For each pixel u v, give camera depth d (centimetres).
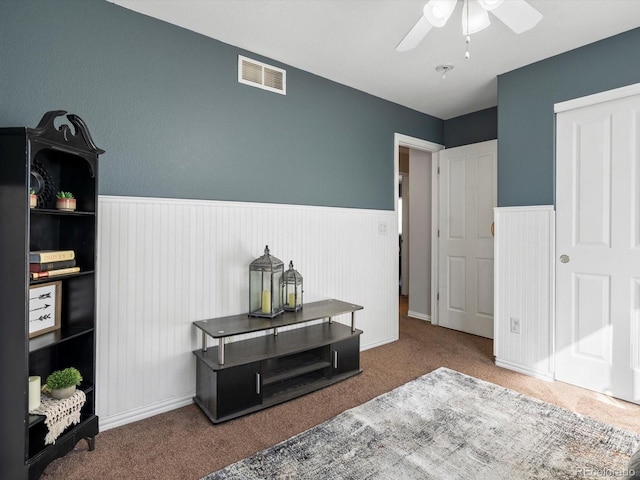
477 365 292
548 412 212
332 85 308
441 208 411
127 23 206
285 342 249
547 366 262
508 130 288
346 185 321
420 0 199
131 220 205
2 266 142
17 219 141
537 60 269
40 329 165
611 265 236
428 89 327
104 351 198
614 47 233
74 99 190
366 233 335
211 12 211
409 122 376
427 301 442
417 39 188
